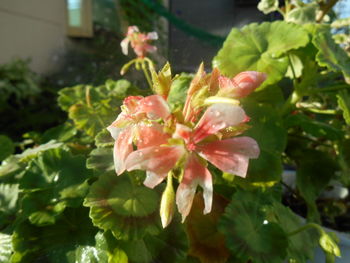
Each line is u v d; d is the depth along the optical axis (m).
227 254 0.13
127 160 0.09
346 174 0.19
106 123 0.19
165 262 0.12
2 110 0.54
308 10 0.21
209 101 0.09
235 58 0.18
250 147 0.09
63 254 0.12
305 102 0.23
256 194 0.15
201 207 0.14
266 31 0.19
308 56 0.19
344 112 0.16
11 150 0.22
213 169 0.14
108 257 0.12
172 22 0.43
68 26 0.76
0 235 0.14
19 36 0.67
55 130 0.22
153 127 0.09
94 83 0.47
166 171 0.09
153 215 0.12
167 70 0.10
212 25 0.43
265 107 0.17
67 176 0.14
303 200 0.21
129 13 0.69
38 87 0.65
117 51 0.58
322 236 0.13
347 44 0.21
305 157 0.20
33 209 0.13
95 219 0.12
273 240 0.14
